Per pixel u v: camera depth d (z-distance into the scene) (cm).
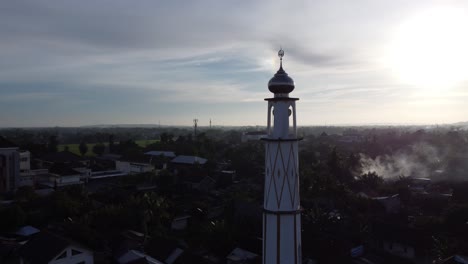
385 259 5825
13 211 5941
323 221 5875
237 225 6341
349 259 5422
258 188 10025
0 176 8762
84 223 5850
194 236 6272
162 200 7225
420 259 5844
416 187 10212
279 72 2759
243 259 5078
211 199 9012
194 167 12031
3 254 4906
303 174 9581
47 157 12456
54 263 4462
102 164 14050
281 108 2750
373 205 7938
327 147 18938
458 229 6166
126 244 5350
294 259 2692
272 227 2709
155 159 14025
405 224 6794
